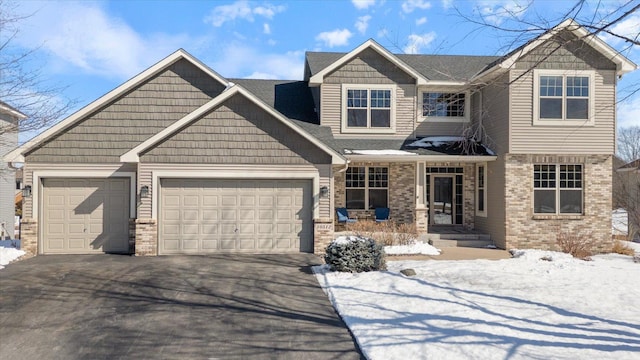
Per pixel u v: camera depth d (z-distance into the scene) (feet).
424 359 18.19
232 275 33.94
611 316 24.06
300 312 25.12
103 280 32.12
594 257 45.37
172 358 18.74
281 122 43.65
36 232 43.34
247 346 20.12
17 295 28.12
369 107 55.36
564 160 49.16
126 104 46.42
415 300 26.66
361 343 20.04
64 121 44.16
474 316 23.70
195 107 47.62
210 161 42.98
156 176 42.39
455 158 50.49
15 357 18.78
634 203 62.39
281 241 44.24
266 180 44.19
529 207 48.83
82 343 20.34
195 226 43.37
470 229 56.29
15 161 43.45
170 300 27.22
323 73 54.19
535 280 31.94
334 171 48.44
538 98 48.60
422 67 58.39
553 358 18.13
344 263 33.88
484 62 62.85
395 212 56.03
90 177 44.91
